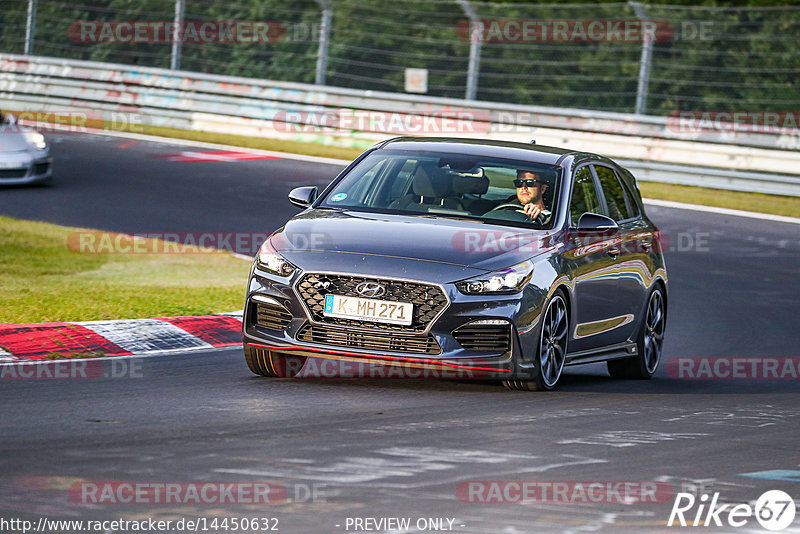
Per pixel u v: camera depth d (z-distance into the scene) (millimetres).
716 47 88062
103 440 18141
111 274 40406
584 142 72750
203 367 25672
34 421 19359
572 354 26391
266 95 80188
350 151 75875
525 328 23812
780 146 69562
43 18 102750
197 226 51312
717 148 70062
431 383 25141
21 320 29844
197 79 81375
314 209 26469
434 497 15656
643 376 30094
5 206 53094
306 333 23688
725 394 26922
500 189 26594
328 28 80500
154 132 79000
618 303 28359
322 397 22688
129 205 55000
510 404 23094
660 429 21453
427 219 25594
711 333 36875
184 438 18516
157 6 101438
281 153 73312
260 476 16312
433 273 23375
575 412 22672
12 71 84438
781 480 17828
